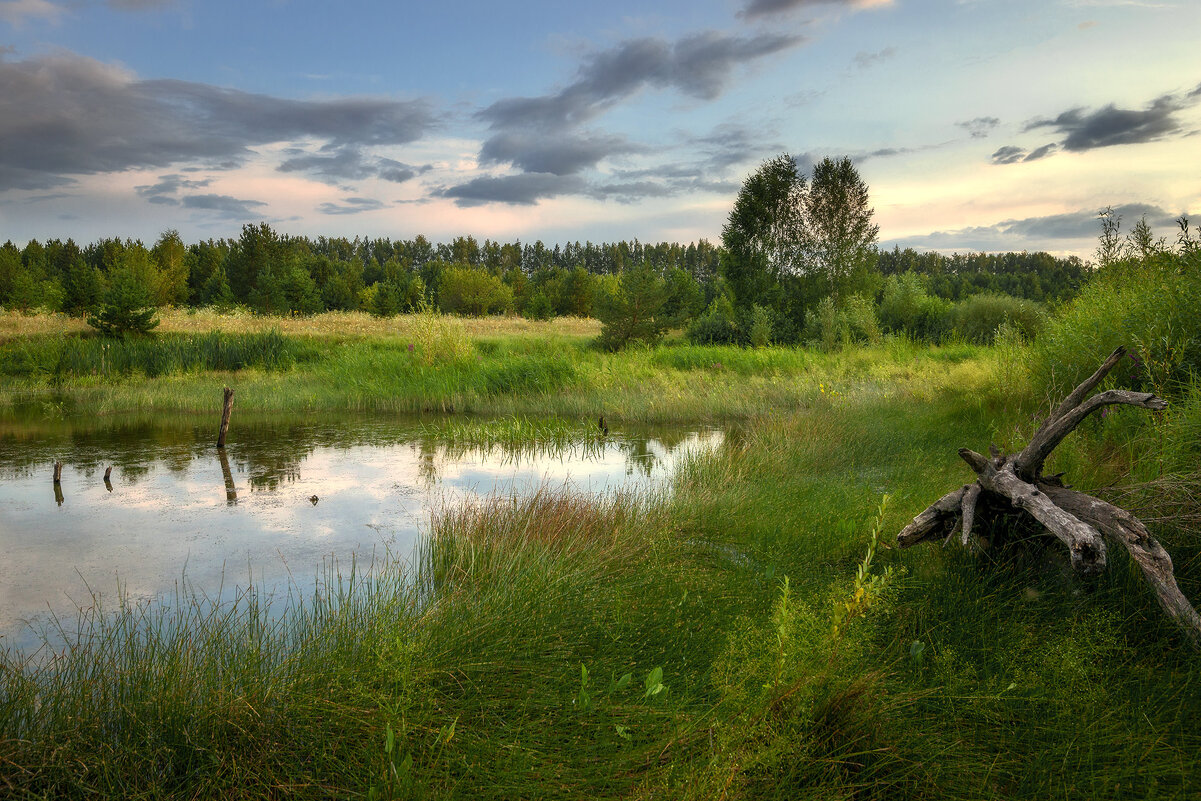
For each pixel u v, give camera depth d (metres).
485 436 11.65
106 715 2.99
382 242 164.62
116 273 34.50
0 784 2.54
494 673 3.33
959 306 29.25
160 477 8.70
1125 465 5.33
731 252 31.84
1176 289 6.92
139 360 19.81
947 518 4.32
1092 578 3.73
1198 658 3.01
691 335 29.25
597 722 2.90
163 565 5.56
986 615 3.61
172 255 60.72
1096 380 3.98
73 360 19.05
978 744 2.72
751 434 10.58
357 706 2.96
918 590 4.05
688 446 10.82
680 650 3.57
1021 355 10.16
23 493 7.87
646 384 16.34
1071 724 2.71
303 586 5.09
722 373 18.38
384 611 3.91
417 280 60.19
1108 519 3.55
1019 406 8.67
